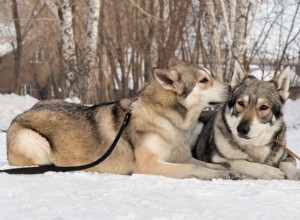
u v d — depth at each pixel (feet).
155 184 15.25
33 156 19.75
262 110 18.33
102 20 83.82
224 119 19.35
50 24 107.96
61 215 11.13
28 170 18.04
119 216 11.02
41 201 12.57
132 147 18.57
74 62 61.31
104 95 93.50
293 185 15.70
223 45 69.26
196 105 18.88
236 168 18.54
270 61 72.84
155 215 11.15
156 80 18.92
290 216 11.62
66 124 19.84
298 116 46.34
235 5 55.21
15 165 20.11
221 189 14.70
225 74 54.65
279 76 19.30
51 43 117.60
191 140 21.62
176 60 20.45
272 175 17.93
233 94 19.27
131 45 88.79
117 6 83.46
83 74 58.49
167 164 17.81
